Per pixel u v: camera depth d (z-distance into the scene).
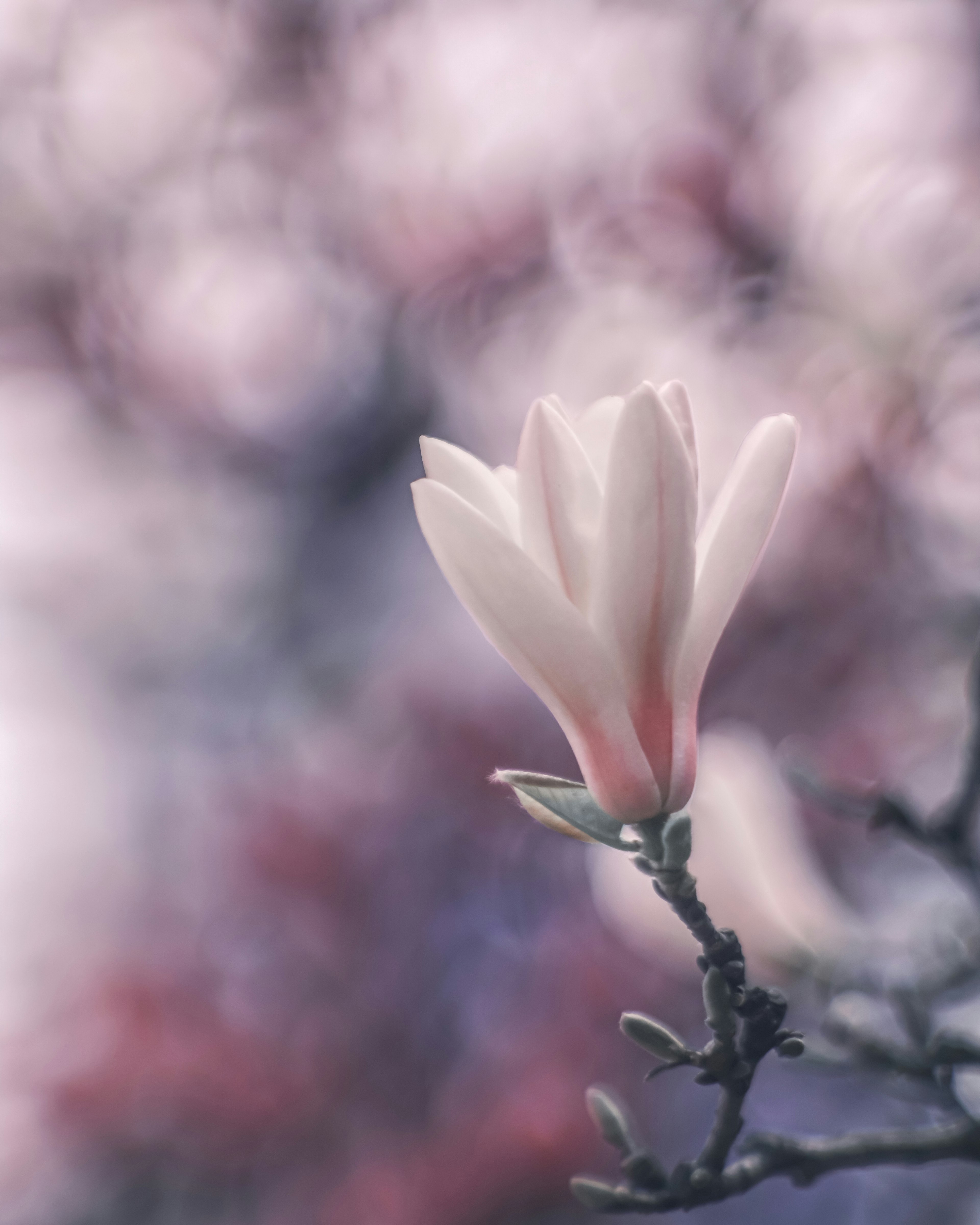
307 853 1.65
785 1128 1.35
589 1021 1.45
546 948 1.56
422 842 1.71
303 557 3.05
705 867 1.00
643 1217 1.33
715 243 2.47
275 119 3.03
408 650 2.18
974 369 2.08
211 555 3.14
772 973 1.00
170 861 2.08
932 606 1.92
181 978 1.51
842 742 1.67
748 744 1.03
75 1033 1.44
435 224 2.83
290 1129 1.40
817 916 1.00
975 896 0.95
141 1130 1.38
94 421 3.17
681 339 2.46
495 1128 1.32
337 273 3.05
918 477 2.09
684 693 0.86
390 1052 1.49
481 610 0.85
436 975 1.56
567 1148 1.29
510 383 2.78
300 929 1.61
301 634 2.89
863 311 2.20
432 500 0.84
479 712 1.83
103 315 3.11
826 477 2.13
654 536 0.84
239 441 3.14
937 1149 0.88
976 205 2.19
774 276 2.41
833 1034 0.95
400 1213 1.28
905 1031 0.97
